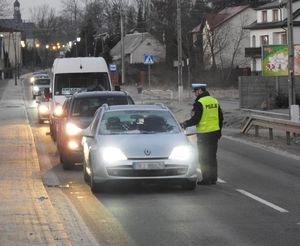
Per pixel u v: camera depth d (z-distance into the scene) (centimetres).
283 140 3094
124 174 1580
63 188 1748
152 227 1255
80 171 2106
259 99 5388
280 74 4566
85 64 3412
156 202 1530
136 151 1588
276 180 1902
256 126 3291
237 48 11062
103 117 1777
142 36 15462
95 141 1669
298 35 9038
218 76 10169
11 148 2759
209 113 1794
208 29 11494
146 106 1847
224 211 1419
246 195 1634
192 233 1202
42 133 3669
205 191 1694
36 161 2303
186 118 4759
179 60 6412
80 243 1097
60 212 1376
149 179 1580
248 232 1207
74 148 2094
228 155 2556
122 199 1570
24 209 1369
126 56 15712
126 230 1227
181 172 1602
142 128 1733
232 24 11856
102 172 1590
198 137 1806
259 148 2808
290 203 1521
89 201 1545
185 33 12081
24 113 5716
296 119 3359
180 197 1597
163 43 13300
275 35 9638
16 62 16925
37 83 8381
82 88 3353
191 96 7681
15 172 1998
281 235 1180
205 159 1803
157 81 11156
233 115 4456
